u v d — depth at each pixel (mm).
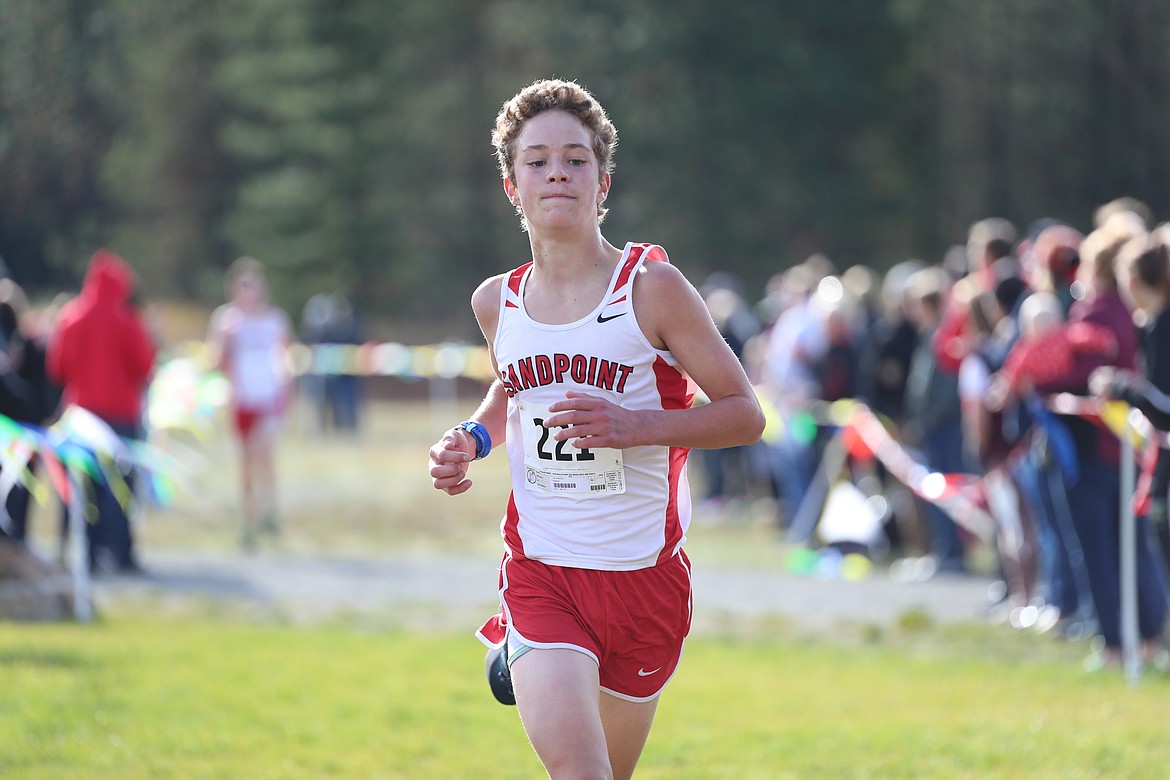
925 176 147500
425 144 148250
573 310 13023
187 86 155750
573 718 12258
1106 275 26953
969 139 154625
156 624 31828
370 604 35875
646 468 13203
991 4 148500
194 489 61906
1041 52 149125
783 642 30562
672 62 132500
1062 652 29016
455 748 20547
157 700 23031
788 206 133500
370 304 135625
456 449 13570
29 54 100188
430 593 37594
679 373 13242
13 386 31688
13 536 33781
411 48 149000
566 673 12586
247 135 138875
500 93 153125
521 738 21141
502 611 14039
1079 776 18297
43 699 22719
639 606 13234
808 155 134375
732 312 52812
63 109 106250
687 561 13781
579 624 13117
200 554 44656
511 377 13336
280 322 46062
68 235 110875
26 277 109938
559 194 12812
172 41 153000
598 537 13148
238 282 45562
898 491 44375
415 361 104312
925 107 148625
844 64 135125
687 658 28094
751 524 52094
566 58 138125
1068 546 30750
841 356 45719
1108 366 26656
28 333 39156
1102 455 26469
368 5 132500
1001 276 32750
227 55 153875
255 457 46156
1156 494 24125
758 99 128250
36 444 30766
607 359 12898
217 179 159375
